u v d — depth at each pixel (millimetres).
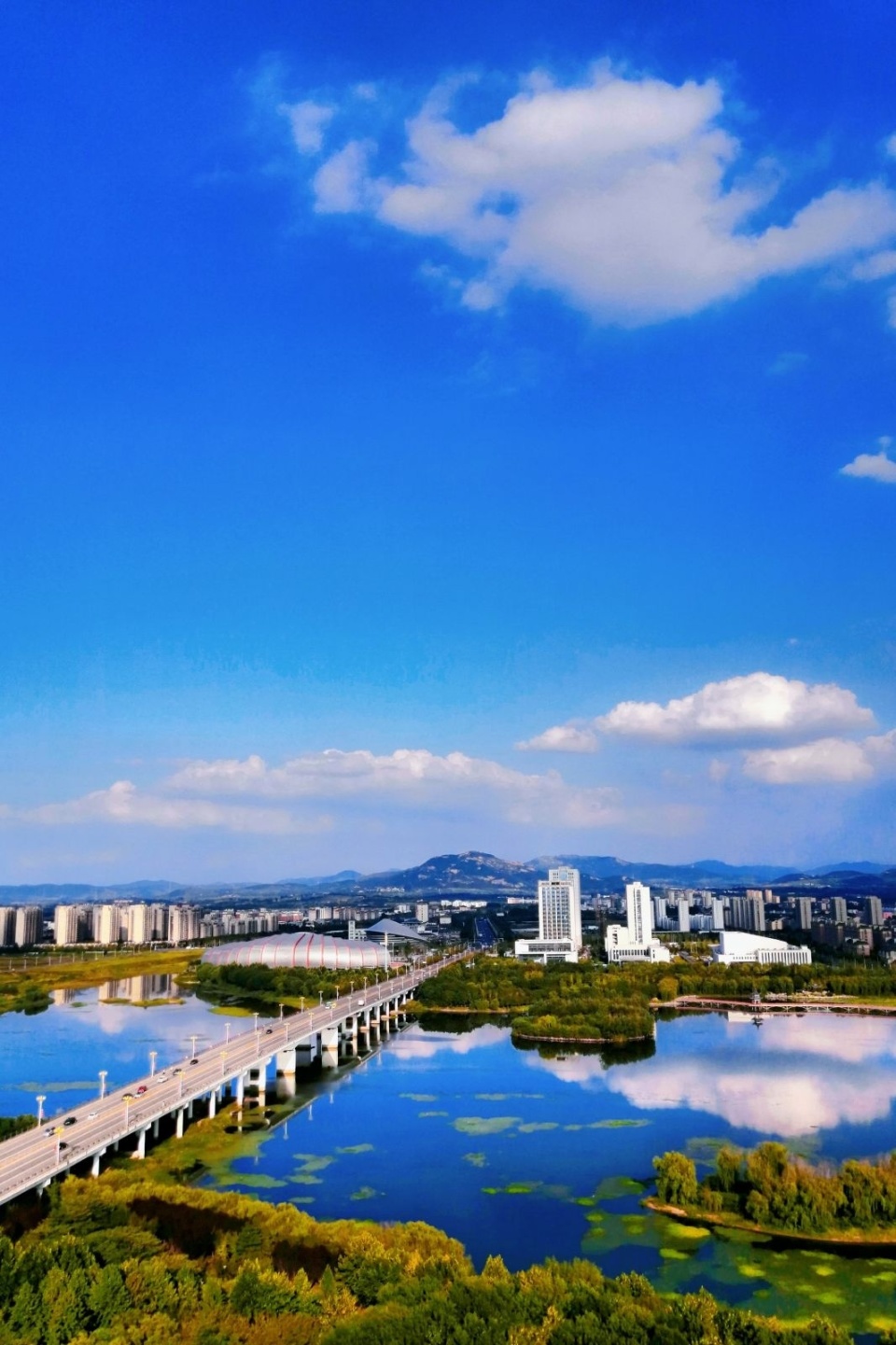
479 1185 199750
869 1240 169875
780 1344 113562
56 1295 123000
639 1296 129250
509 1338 113188
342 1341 113312
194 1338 114812
